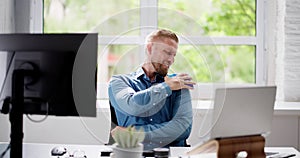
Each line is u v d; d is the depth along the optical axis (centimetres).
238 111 184
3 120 333
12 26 359
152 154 218
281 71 353
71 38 198
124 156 190
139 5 369
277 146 327
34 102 204
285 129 325
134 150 189
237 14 371
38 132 339
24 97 204
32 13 370
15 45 204
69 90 199
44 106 203
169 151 210
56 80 200
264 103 189
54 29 374
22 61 202
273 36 364
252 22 371
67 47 198
